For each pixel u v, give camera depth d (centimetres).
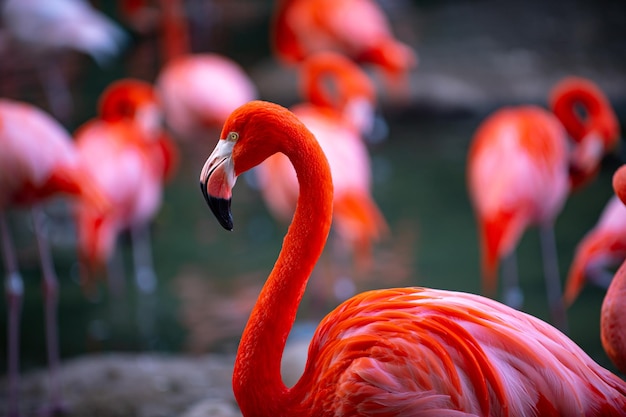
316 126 926
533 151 803
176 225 1092
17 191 661
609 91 1533
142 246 1024
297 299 359
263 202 1160
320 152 357
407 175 1219
